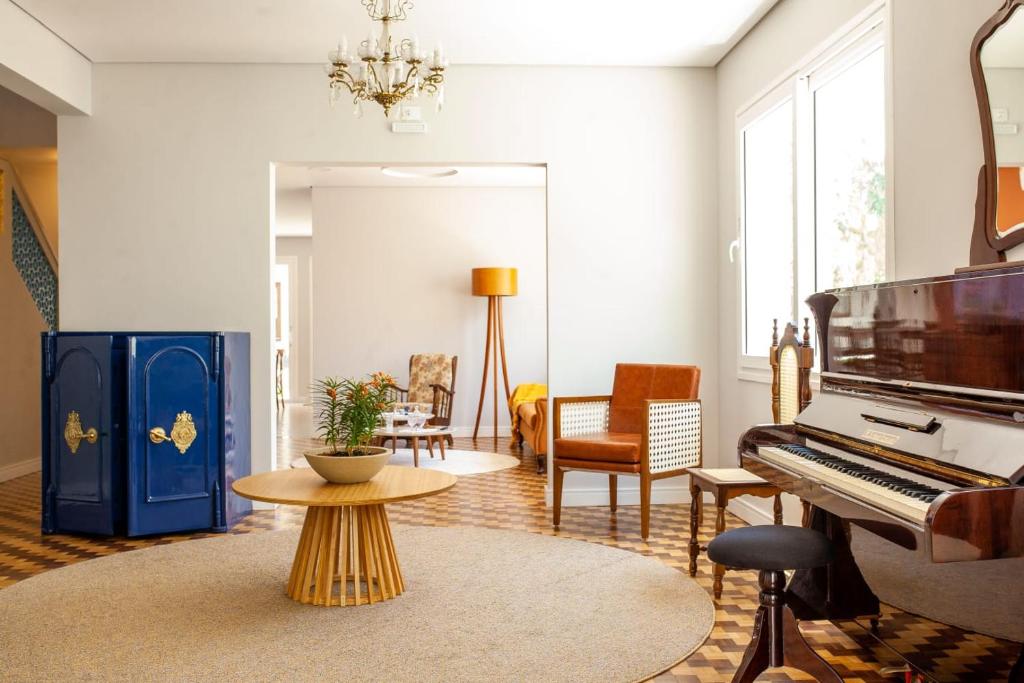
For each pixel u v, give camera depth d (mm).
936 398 2316
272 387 5238
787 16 4305
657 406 4488
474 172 8516
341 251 9273
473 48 5051
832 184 4082
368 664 2635
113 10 4391
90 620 3088
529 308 9359
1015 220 2480
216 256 5227
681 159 5469
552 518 4961
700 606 3242
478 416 8828
